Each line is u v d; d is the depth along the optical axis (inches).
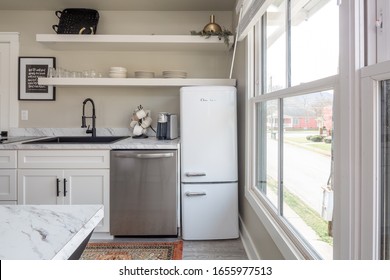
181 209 99.5
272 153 74.7
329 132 43.1
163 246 94.2
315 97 47.8
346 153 33.8
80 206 33.1
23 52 124.2
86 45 116.6
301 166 54.2
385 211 30.5
